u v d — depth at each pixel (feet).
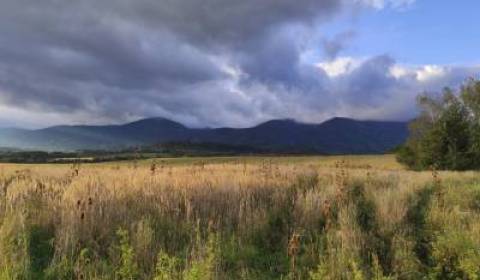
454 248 22.39
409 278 20.77
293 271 20.75
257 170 57.62
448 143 167.63
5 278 16.93
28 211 25.27
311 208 29.68
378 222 28.53
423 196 40.63
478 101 169.48
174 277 18.06
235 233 25.54
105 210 25.52
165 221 25.98
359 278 18.13
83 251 19.25
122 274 18.43
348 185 42.34
